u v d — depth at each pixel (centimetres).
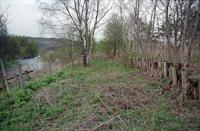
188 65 854
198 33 846
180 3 781
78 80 1193
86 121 646
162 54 1252
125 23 2083
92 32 2030
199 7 706
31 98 942
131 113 666
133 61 1684
